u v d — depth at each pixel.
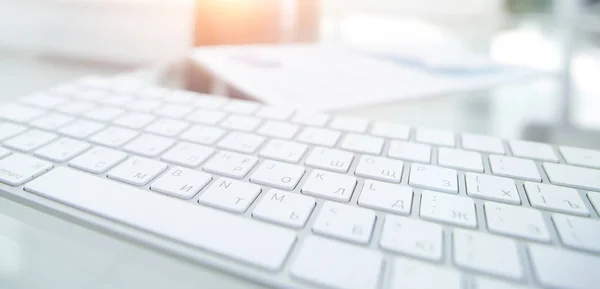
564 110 0.30
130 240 0.15
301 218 0.16
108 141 0.20
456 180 0.18
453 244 0.15
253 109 0.24
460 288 0.14
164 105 0.24
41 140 0.20
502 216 0.16
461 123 0.27
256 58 0.37
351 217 0.16
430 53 0.45
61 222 0.16
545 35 0.57
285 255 0.14
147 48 0.58
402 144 0.20
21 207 0.17
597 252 0.15
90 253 0.15
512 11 0.62
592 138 0.26
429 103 0.29
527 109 0.30
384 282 0.14
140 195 0.17
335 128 0.22
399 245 0.15
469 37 0.57
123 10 0.57
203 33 0.39
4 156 0.19
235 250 0.15
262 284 0.14
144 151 0.19
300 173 0.18
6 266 0.14
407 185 0.17
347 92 0.28
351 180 0.18
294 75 0.32
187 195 0.17
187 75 0.34
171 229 0.15
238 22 0.40
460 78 0.34
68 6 0.59
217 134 0.21
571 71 0.40
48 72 0.51
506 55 0.46
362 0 0.64
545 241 0.15
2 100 0.34
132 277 0.14
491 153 0.20
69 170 0.18
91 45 0.59
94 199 0.16
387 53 0.44
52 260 0.15
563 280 0.14
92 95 0.26
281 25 0.45
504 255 0.14
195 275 0.14
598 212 0.16
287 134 0.21
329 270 0.14
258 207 0.16
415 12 0.64
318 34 0.50
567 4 0.60
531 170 0.18
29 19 0.61
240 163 0.19
